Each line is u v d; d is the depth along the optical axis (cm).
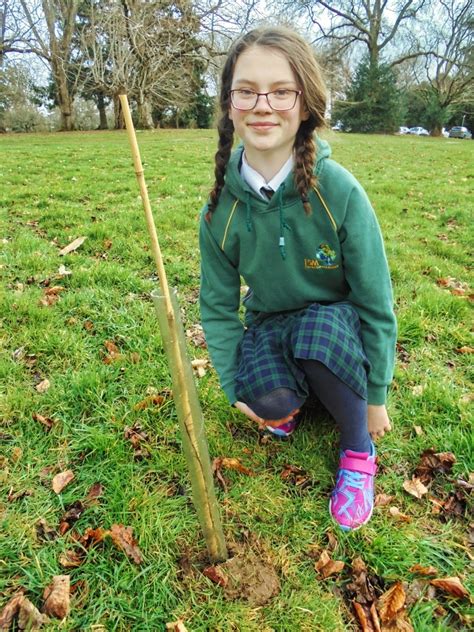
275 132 154
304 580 153
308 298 181
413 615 144
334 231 165
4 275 344
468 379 247
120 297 315
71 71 2755
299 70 150
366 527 168
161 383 237
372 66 2958
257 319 199
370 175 852
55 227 468
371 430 187
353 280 172
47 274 349
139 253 390
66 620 142
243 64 151
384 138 2081
